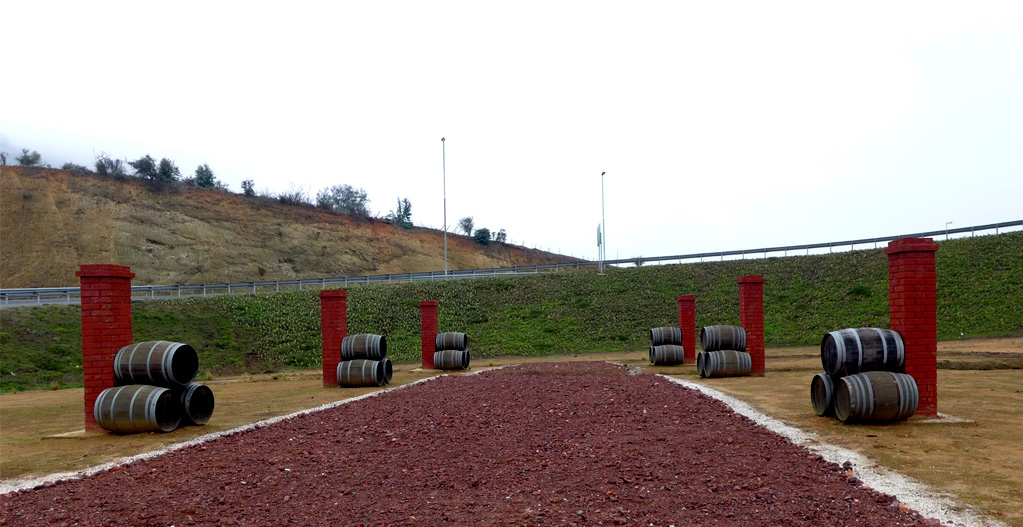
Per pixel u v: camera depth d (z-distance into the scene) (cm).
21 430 1211
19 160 7256
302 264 6794
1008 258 3694
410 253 7700
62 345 3030
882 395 940
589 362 2588
